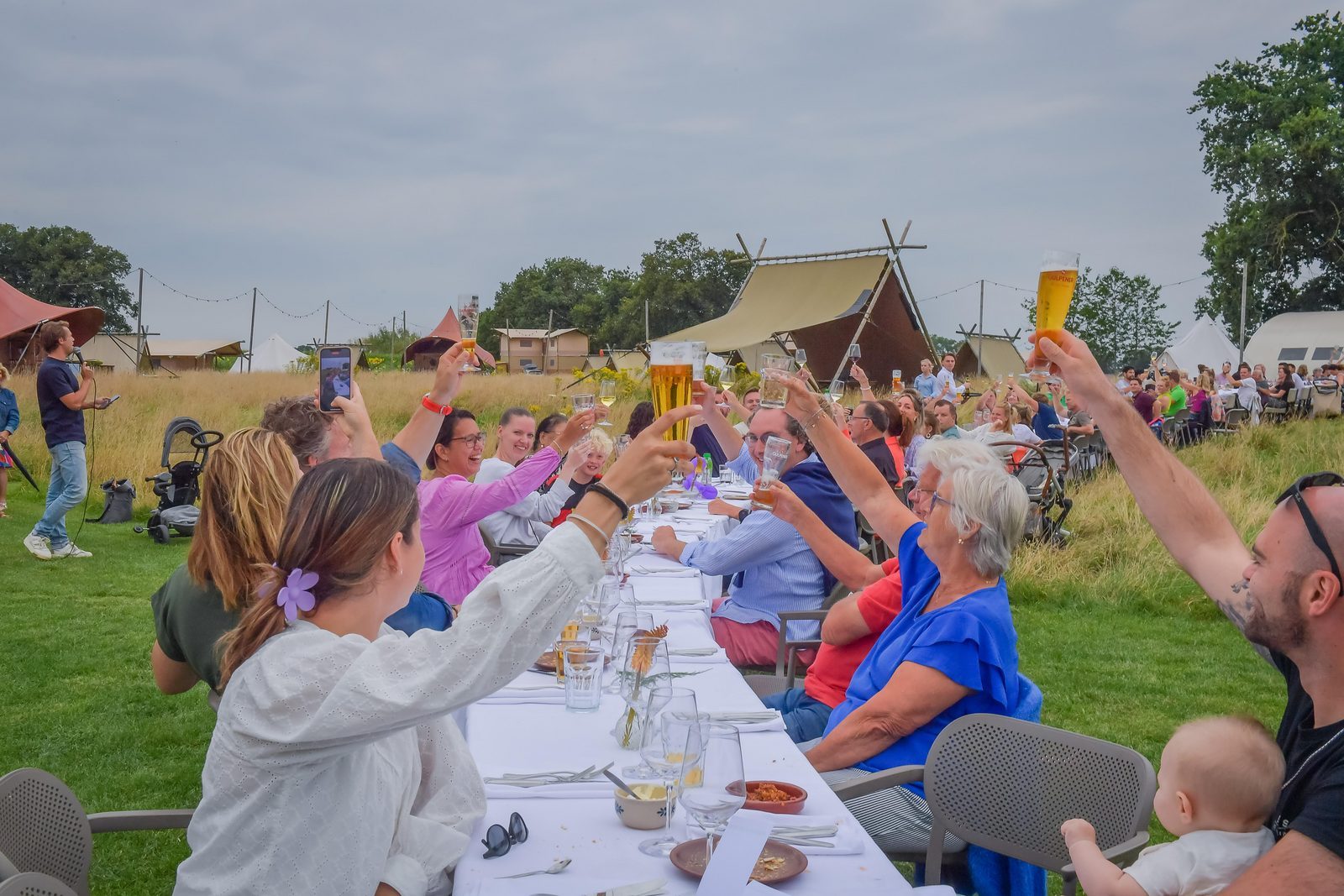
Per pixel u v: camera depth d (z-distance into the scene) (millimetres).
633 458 1705
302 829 1713
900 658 3174
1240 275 46156
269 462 2500
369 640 1858
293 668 1698
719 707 2900
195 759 4816
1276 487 12555
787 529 4816
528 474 4660
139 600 7738
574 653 2881
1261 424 18031
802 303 28219
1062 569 8781
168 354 58094
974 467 3105
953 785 2670
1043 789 2555
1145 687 6223
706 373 20406
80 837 2203
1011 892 2742
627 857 1954
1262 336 38562
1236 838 1980
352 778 1765
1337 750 1817
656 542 5504
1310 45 47031
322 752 1667
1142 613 8078
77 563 8906
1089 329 58500
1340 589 1795
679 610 4199
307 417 3564
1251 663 6738
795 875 1892
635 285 86750
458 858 1955
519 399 24672
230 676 1801
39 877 1741
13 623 6988
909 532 3453
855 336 27672
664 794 2098
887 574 4059
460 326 4254
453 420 5418
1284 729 2061
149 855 3904
